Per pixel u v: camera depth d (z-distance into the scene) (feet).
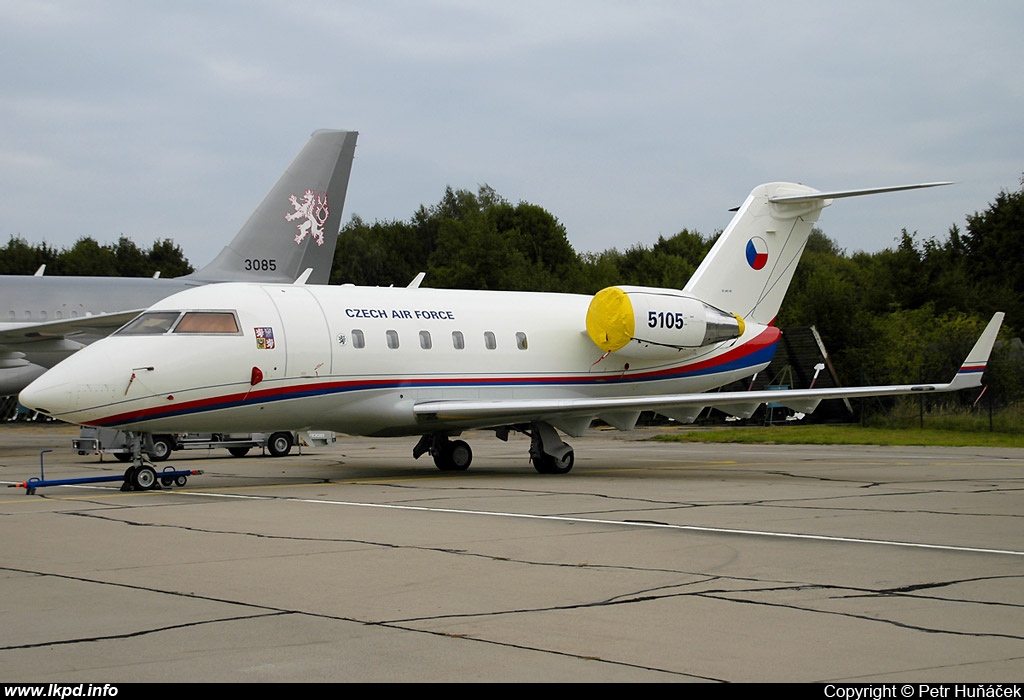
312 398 60.70
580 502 49.24
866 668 21.21
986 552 34.83
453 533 38.75
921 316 153.38
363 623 24.70
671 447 100.17
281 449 88.43
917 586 29.12
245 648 22.50
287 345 59.57
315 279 108.88
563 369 71.56
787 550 35.04
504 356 68.95
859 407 133.80
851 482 60.54
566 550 34.88
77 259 251.80
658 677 20.52
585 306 75.87
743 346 78.48
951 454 87.92
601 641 23.13
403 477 64.75
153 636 23.50
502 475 66.39
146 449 58.70
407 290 68.49
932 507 47.47
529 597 27.53
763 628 24.32
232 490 55.83
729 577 30.27
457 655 21.99
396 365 63.82
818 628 24.35
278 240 107.14
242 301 59.62
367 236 299.17
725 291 77.92
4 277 98.02
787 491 54.85
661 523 41.68
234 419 58.75
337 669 20.97
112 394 54.34
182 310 57.88
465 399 66.90
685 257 296.92
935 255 193.67
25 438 120.88
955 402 131.75
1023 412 125.29
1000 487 57.36
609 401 64.03
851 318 143.02
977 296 185.88
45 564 32.37
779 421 135.13
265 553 34.24
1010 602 27.12
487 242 231.09
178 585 29.07
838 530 39.78
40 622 24.81
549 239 255.91
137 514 44.73
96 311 98.53
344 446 105.19
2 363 92.07
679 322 73.20
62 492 55.67
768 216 79.30
